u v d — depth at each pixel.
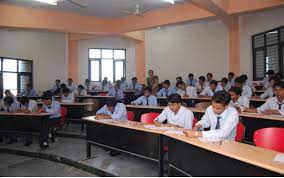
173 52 11.06
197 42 10.39
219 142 2.64
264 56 8.09
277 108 4.50
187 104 7.23
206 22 10.10
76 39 11.41
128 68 12.73
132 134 3.78
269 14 7.60
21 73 10.45
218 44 9.79
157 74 11.50
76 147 5.38
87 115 6.95
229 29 8.93
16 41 10.19
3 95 9.75
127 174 3.76
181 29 10.82
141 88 9.59
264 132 2.76
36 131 5.33
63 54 11.67
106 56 12.67
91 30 8.95
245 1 6.56
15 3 7.44
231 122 2.93
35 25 7.96
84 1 7.22
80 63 12.28
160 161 3.33
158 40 11.45
